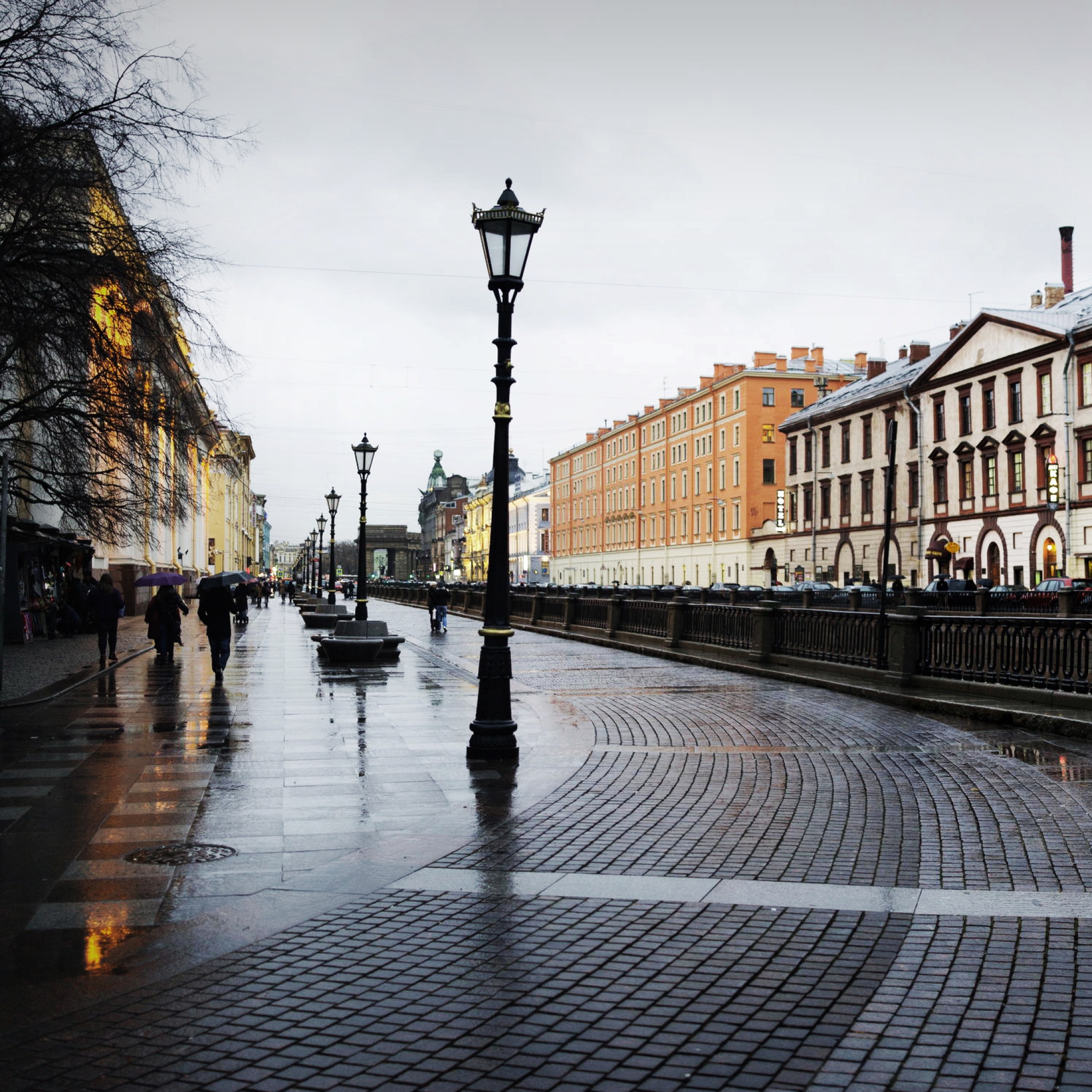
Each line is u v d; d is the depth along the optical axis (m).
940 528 58.16
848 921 5.50
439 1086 3.72
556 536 126.94
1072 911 5.65
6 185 13.70
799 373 78.25
